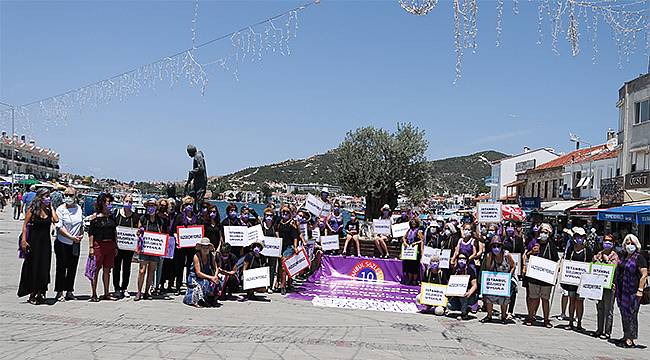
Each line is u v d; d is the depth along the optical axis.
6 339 7.69
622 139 33.09
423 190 57.53
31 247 10.16
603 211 24.95
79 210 10.94
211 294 11.30
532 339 9.73
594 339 10.01
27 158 78.94
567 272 10.73
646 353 9.08
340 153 58.03
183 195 17.58
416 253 15.67
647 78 30.28
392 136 57.44
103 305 10.47
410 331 9.91
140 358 7.05
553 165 55.00
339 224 18.52
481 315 12.14
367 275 16.70
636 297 9.49
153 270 11.59
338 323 10.27
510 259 11.42
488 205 15.33
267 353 7.66
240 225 13.26
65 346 7.44
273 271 13.95
